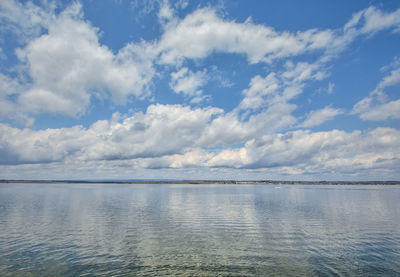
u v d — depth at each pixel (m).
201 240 28.59
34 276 18.66
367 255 23.41
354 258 22.62
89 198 87.88
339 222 40.09
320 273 19.41
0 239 28.97
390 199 88.56
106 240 28.52
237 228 35.22
